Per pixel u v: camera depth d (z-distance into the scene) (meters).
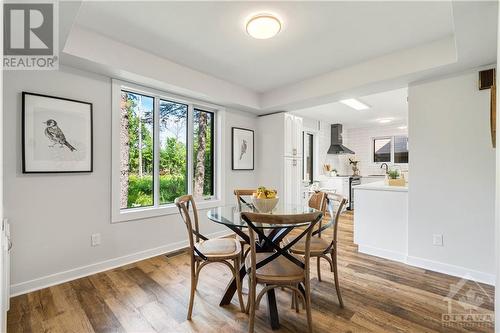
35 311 1.91
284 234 2.02
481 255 2.39
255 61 2.87
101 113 2.62
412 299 2.08
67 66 2.38
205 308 1.97
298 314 1.89
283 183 4.18
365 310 1.93
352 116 5.93
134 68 2.55
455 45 2.09
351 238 3.80
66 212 2.41
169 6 1.90
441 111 2.60
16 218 2.14
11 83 2.10
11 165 2.11
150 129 3.20
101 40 2.32
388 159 7.10
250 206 2.64
